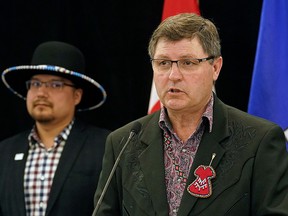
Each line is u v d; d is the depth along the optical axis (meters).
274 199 2.87
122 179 3.17
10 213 4.56
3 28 5.48
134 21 5.32
